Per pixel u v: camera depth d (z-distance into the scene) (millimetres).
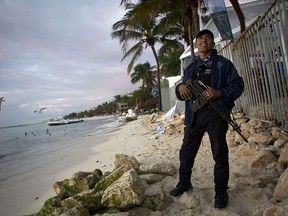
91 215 2662
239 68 6703
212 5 7523
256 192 2539
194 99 2600
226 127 2492
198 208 2457
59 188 3438
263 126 4961
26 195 4434
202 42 2572
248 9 12883
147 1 10414
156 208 2604
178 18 16047
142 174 3703
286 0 3479
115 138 11672
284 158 3000
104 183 3189
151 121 16562
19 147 16453
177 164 4344
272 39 4219
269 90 4961
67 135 23281
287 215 1896
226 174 2465
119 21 16359
